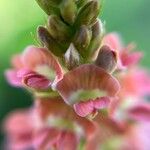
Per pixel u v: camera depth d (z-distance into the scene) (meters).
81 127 0.08
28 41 0.14
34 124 0.09
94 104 0.07
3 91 0.16
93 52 0.07
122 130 0.09
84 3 0.07
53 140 0.08
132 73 0.09
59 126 0.08
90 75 0.07
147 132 0.09
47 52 0.07
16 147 0.10
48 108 0.08
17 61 0.08
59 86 0.07
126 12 0.15
